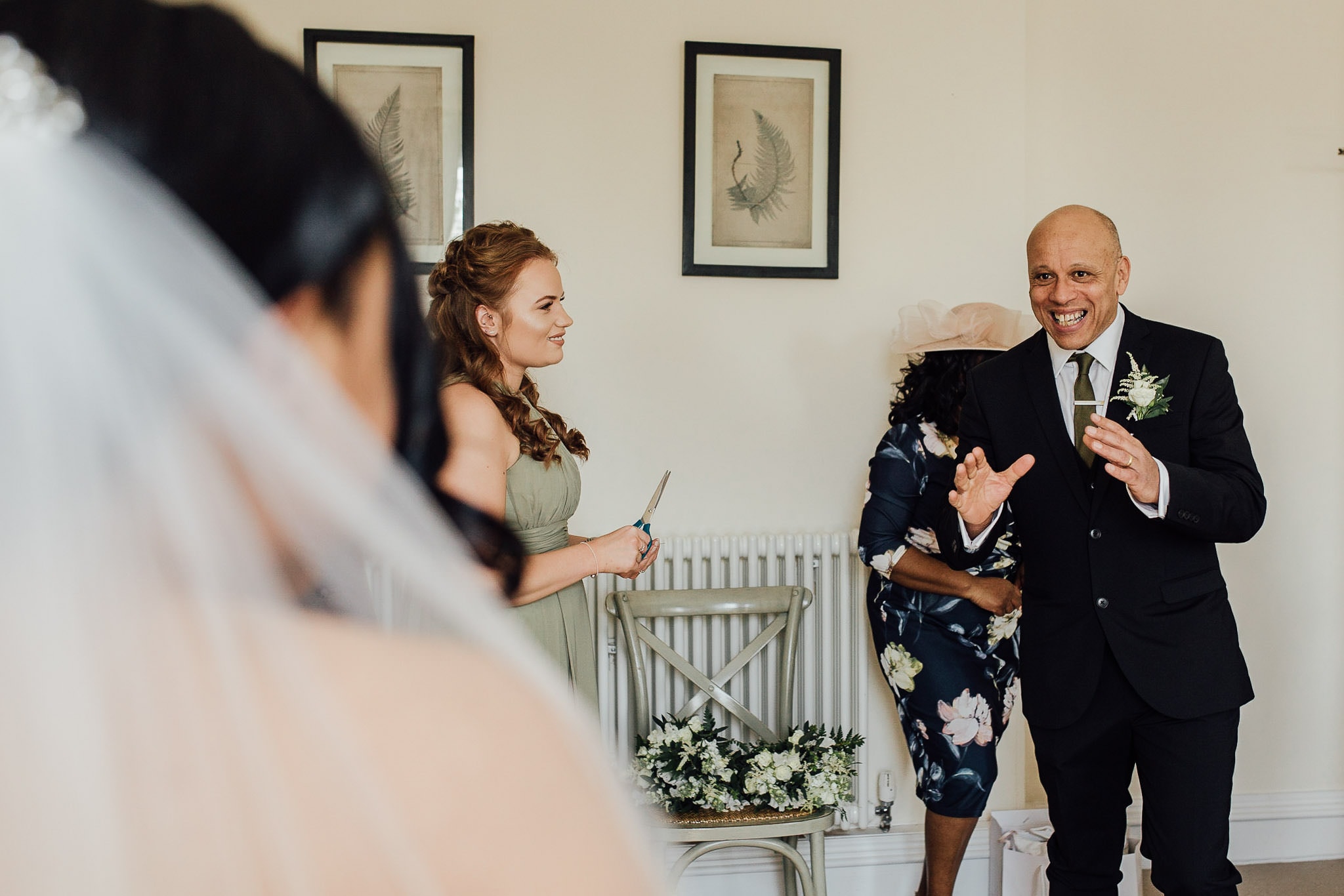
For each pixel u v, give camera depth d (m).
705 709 3.23
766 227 3.27
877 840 3.27
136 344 0.40
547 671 0.50
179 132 0.40
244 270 0.41
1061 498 2.37
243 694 0.40
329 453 0.45
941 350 2.74
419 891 0.39
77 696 0.38
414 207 3.14
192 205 0.40
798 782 2.70
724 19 3.26
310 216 0.42
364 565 0.47
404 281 0.46
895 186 3.33
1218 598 2.31
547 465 2.24
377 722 0.41
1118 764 2.38
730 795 2.71
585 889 0.41
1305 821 3.50
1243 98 3.45
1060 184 3.47
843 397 3.32
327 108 0.44
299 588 0.46
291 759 0.39
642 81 3.23
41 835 0.37
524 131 3.20
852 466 3.32
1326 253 3.47
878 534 2.76
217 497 0.42
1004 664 2.78
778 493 3.30
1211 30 3.45
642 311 3.25
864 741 2.93
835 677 3.25
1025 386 2.45
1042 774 2.46
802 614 3.12
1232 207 3.46
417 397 0.49
